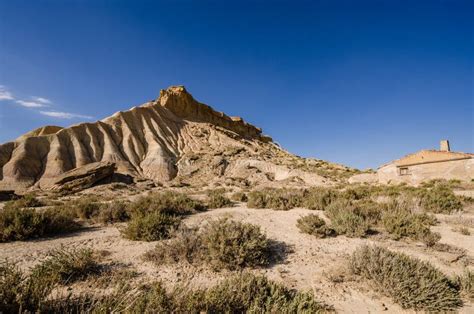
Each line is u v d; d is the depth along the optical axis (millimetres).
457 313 4293
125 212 11508
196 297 3627
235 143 75688
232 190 31422
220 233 6379
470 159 26094
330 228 8594
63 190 34469
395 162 30797
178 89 99000
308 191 17906
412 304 4449
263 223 10156
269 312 3664
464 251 7059
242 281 4320
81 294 3877
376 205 11828
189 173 53844
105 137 60219
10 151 46906
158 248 6531
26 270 5449
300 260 6438
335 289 4961
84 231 9258
